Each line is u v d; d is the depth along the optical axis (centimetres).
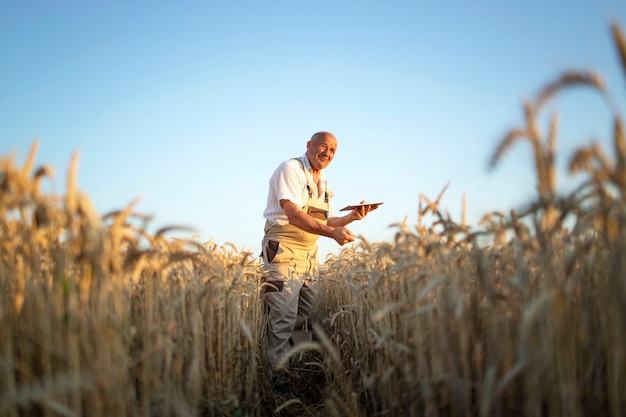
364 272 419
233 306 408
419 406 299
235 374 405
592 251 248
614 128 197
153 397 281
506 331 255
